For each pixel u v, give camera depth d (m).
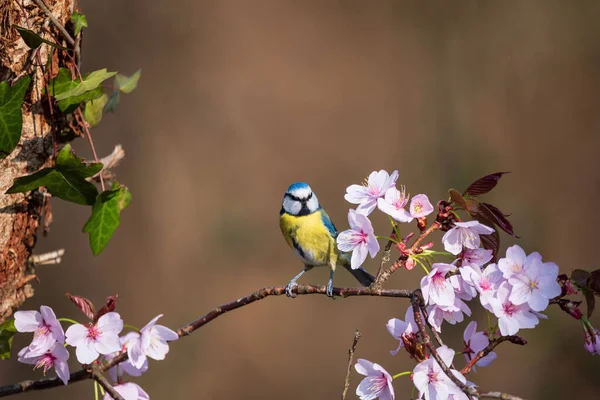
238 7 16.25
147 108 15.30
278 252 15.09
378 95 16.53
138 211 14.68
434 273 3.27
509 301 3.19
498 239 3.48
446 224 3.48
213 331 13.99
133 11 15.23
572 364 12.66
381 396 3.34
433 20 16.84
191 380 13.30
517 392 12.52
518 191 15.26
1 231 4.15
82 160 4.29
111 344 3.38
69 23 4.21
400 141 16.14
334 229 6.50
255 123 15.95
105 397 3.64
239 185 15.47
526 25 16.50
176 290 14.38
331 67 16.66
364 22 16.91
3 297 4.22
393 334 3.44
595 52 16.06
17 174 4.14
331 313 14.18
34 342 3.39
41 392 11.46
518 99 16.08
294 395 13.20
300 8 16.72
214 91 15.86
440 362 3.08
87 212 13.77
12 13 3.98
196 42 15.80
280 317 14.21
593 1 16.25
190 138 15.50
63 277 13.45
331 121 16.23
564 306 3.27
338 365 13.58
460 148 15.88
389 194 3.52
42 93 4.12
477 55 16.58
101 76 4.13
